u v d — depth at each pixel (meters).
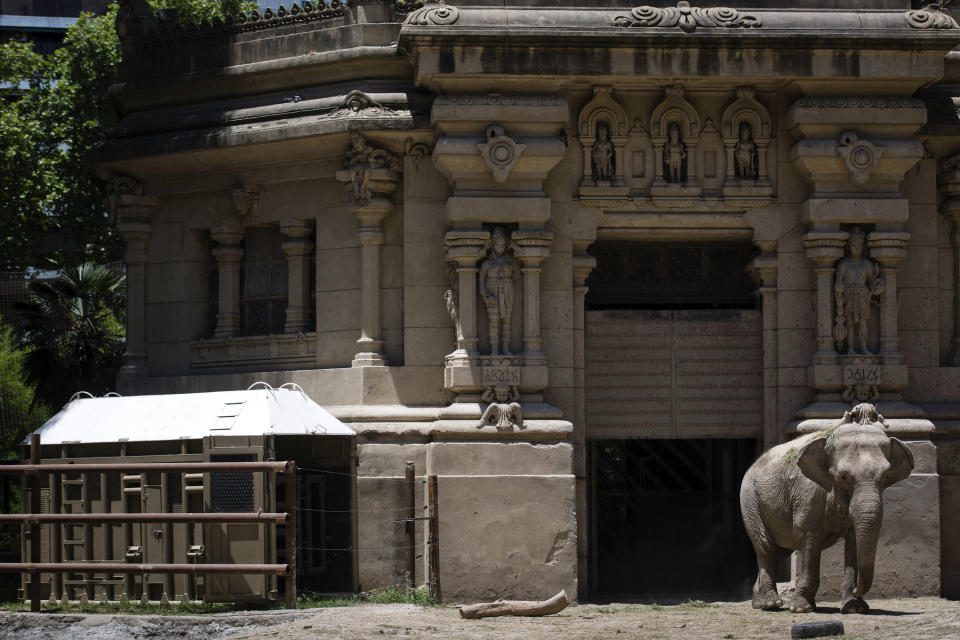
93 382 31.92
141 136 20.02
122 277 33.59
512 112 17.36
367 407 17.88
